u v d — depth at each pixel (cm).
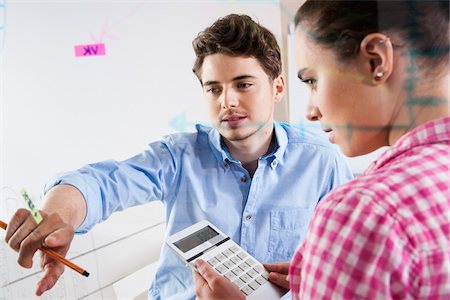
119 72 51
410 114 28
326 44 28
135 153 55
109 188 50
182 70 50
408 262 23
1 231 54
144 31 50
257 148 53
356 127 29
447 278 23
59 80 52
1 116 54
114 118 53
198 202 56
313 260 25
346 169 52
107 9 50
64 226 41
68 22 50
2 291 55
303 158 54
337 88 29
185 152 56
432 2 26
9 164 55
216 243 50
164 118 53
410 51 26
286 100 49
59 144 54
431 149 26
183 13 48
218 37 46
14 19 50
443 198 24
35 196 53
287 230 55
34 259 54
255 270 47
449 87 27
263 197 55
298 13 31
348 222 24
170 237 50
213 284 43
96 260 58
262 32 45
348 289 23
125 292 57
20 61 52
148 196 55
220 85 48
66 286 56
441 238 24
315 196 54
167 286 55
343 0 27
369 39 26
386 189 24
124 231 58
